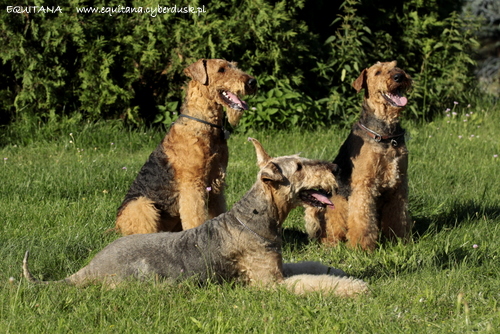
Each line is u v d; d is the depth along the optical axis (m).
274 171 6.95
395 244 9.95
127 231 9.48
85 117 17.88
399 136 9.81
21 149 16.34
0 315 6.39
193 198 9.30
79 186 12.29
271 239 7.27
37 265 8.13
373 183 9.72
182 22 17.39
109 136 16.94
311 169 7.18
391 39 19.84
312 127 18.08
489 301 6.61
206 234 7.43
